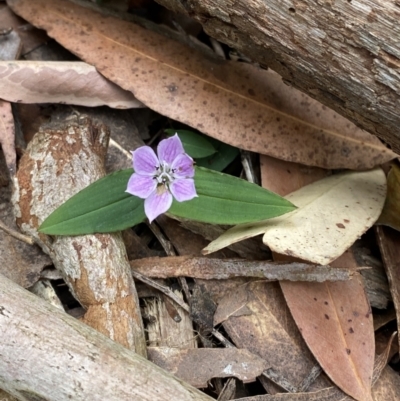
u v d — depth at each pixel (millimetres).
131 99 184
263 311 163
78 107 189
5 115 175
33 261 163
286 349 159
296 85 161
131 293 153
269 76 182
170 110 177
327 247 149
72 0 190
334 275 157
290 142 178
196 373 152
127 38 184
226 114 177
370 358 154
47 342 123
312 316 158
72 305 171
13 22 196
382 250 171
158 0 167
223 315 161
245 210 153
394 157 177
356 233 156
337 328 157
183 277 166
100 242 152
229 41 161
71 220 150
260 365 154
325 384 156
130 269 159
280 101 180
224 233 163
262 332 161
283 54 148
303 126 179
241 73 182
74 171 159
